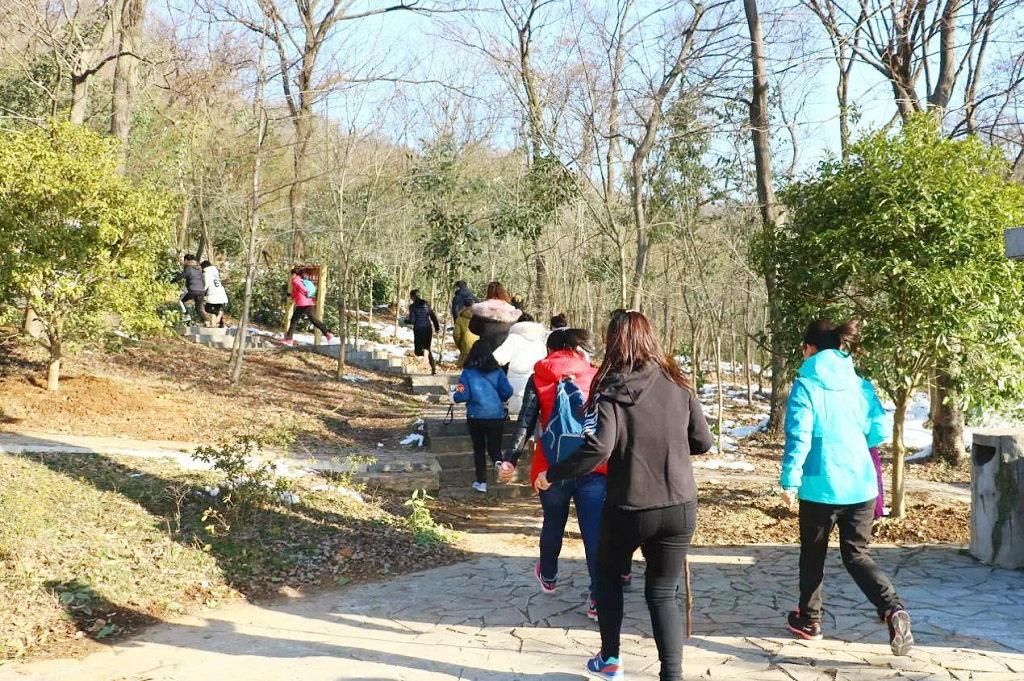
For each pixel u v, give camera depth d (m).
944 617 4.73
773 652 4.24
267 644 4.57
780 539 7.26
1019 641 4.32
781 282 8.09
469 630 4.79
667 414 3.59
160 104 20.73
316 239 22.92
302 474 8.42
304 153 17.28
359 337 23.48
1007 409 7.50
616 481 3.59
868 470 4.25
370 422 12.43
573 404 4.94
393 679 4.04
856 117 11.32
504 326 9.24
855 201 7.36
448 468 9.87
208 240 19.28
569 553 6.70
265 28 13.49
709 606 5.07
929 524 7.58
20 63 15.32
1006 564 5.80
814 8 13.77
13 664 4.16
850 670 3.97
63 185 9.41
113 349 10.65
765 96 14.13
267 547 6.20
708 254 17.61
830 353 4.41
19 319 9.73
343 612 5.16
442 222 20.16
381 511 7.74
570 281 23.98
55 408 9.70
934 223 6.95
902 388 7.48
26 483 6.47
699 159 15.00
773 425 14.34
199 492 7.05
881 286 7.25
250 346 17.73
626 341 3.67
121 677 4.06
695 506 3.59
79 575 5.14
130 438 9.11
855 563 4.19
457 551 6.85
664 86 13.70
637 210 13.27
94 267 9.71
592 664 3.96
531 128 14.13
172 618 4.96
